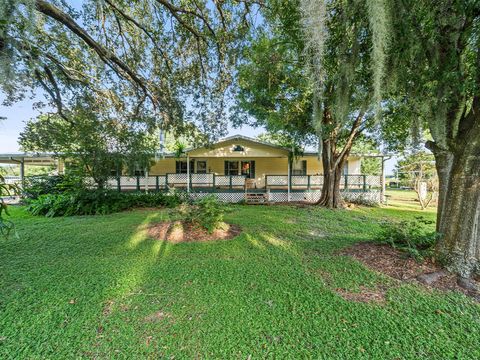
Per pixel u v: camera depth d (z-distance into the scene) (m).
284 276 3.25
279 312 2.43
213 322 2.27
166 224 5.92
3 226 2.78
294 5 4.45
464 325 2.21
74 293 2.76
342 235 5.41
